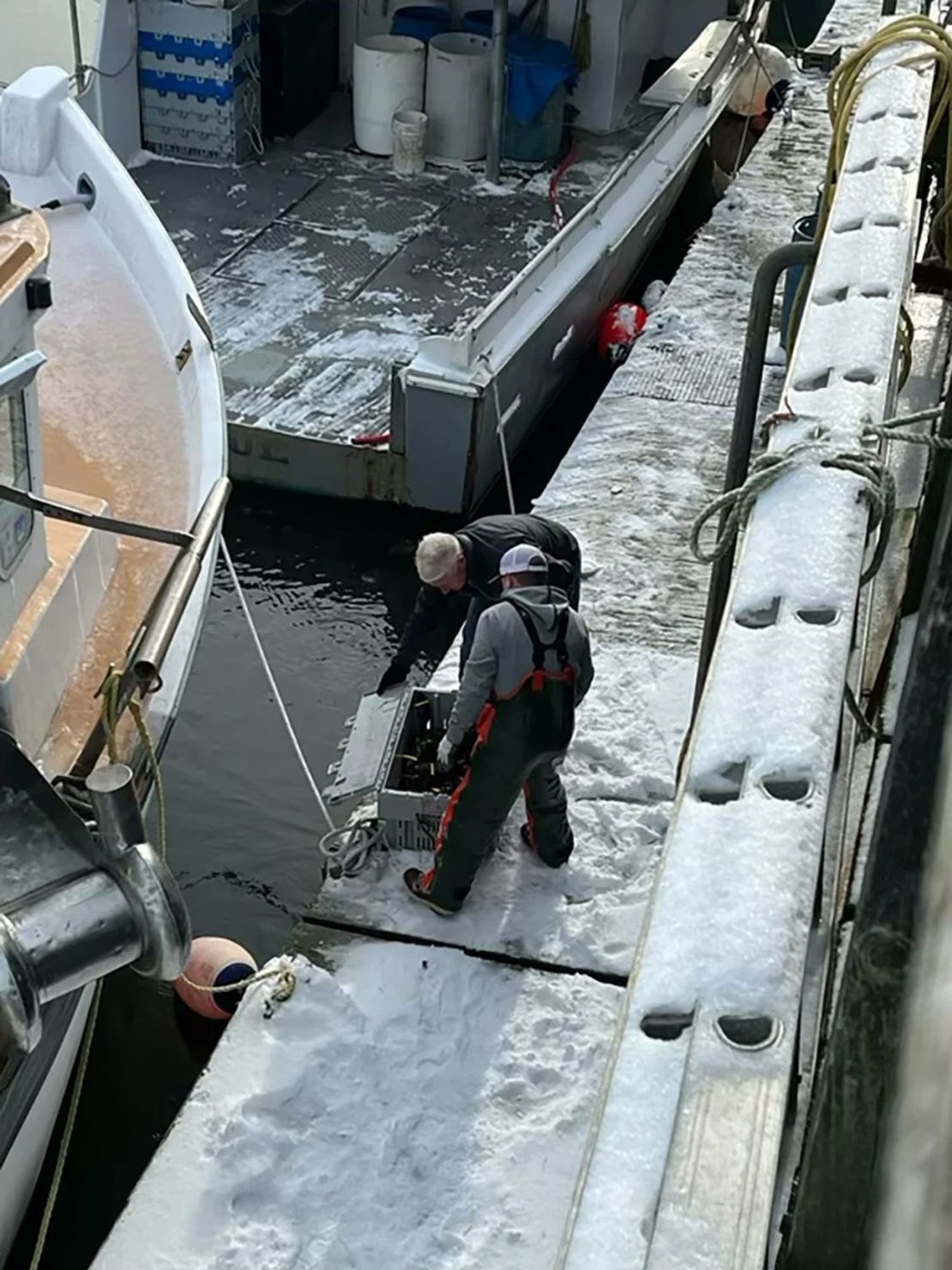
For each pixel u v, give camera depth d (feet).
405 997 13.53
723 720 5.20
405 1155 12.14
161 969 8.81
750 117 37.81
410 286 28.04
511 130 31.71
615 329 27.86
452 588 14.90
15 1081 10.55
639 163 29.17
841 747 7.61
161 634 11.55
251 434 23.89
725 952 4.27
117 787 8.37
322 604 22.93
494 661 12.80
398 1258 11.37
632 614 19.31
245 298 27.37
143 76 31.04
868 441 6.86
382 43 31.81
